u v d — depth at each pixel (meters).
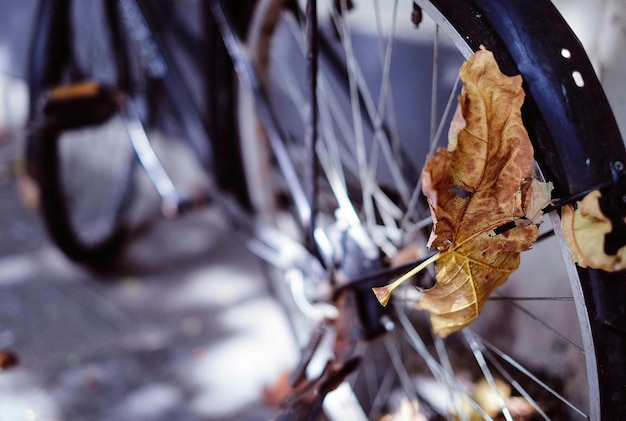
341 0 1.35
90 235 1.82
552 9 1.04
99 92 1.67
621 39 1.24
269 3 1.45
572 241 1.03
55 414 1.53
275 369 1.61
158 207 2.00
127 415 1.54
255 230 1.57
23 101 2.24
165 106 1.75
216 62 1.57
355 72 1.42
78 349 1.65
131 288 1.79
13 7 2.21
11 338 1.67
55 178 1.73
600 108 1.02
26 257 1.86
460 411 1.32
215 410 1.55
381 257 1.27
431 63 1.52
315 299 1.32
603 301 1.04
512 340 1.42
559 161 1.03
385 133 1.37
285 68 1.75
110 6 1.67
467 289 1.08
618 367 1.05
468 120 1.02
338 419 1.42
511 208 1.05
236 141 1.63
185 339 1.68
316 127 1.24
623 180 1.01
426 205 1.34
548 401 1.36
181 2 1.86
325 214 1.53
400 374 1.47
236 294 1.78
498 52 1.05
